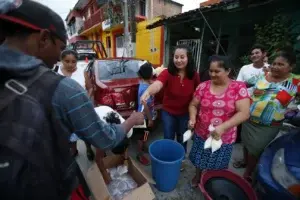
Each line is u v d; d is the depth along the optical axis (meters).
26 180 0.64
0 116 0.61
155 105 2.97
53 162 0.72
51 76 0.72
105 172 1.93
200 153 1.88
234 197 1.64
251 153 2.00
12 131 0.61
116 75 3.43
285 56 1.63
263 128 1.85
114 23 10.98
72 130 0.81
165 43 6.78
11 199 0.65
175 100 2.13
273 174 1.54
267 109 1.78
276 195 1.43
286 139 1.77
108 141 0.89
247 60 4.42
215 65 1.55
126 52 7.99
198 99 1.84
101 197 1.56
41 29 0.70
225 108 1.62
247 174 2.11
